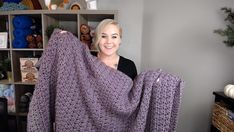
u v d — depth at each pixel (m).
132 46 2.02
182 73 1.67
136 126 1.01
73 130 0.98
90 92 0.96
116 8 1.99
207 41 1.51
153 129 1.04
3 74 1.96
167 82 1.02
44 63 0.98
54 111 1.05
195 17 1.55
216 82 1.52
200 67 1.57
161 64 1.81
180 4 1.63
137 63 2.04
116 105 0.97
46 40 1.77
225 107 1.19
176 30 1.67
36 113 0.97
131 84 1.05
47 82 0.98
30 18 1.86
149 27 1.90
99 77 0.97
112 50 1.19
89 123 1.00
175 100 1.02
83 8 1.79
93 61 1.00
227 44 1.22
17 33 1.80
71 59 0.98
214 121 1.28
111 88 0.97
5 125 1.48
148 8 1.91
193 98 1.64
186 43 1.62
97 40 1.19
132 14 1.98
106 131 1.02
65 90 0.96
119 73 1.03
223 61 1.47
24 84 1.88
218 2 1.44
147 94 1.01
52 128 1.07
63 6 1.78
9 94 1.89
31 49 1.78
